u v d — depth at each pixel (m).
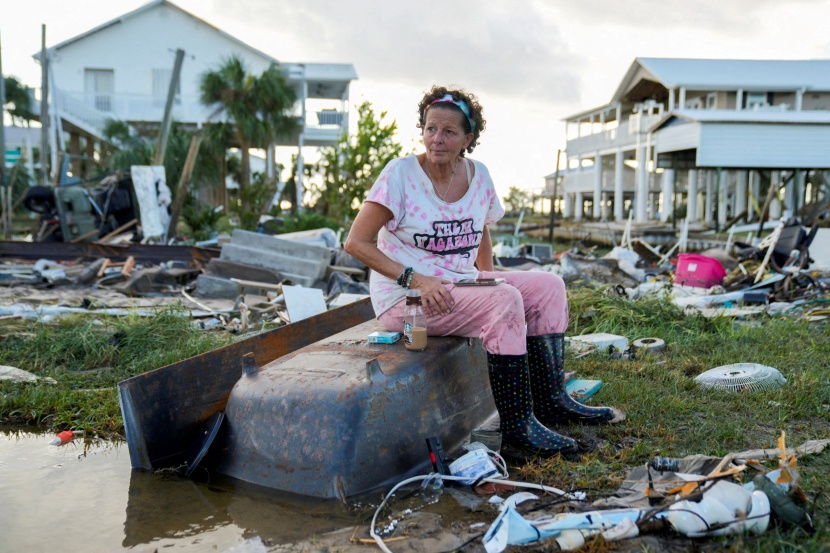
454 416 3.43
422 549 2.43
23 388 4.72
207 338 5.98
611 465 3.13
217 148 27.81
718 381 4.55
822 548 2.28
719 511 2.40
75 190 15.01
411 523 2.64
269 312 7.59
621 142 30.73
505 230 31.56
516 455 3.34
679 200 33.66
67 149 32.03
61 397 4.46
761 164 17.86
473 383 3.69
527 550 2.38
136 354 5.68
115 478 3.27
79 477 3.30
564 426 3.74
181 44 33.91
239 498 2.98
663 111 30.62
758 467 2.75
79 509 2.91
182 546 2.56
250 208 25.28
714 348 5.90
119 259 12.82
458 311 3.43
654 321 6.86
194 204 27.16
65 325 6.54
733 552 2.26
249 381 3.28
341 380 3.05
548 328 3.63
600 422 3.77
